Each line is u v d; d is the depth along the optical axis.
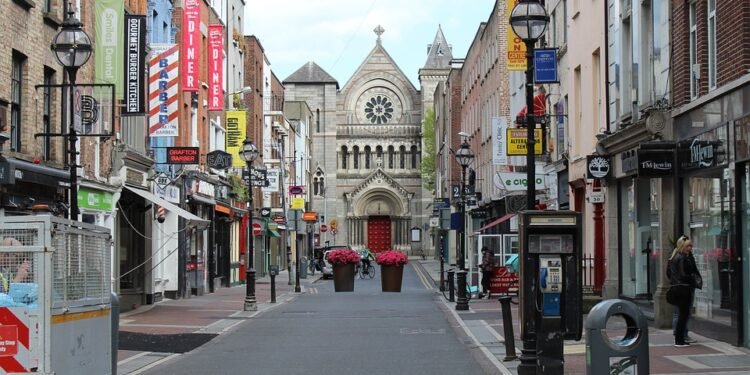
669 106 19.86
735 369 14.02
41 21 21.58
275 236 65.62
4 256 10.17
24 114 20.62
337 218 105.56
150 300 32.22
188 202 37.62
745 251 16.25
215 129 45.84
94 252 11.90
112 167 27.23
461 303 28.17
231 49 50.34
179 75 36.81
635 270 23.61
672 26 19.84
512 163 39.59
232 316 26.75
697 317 18.86
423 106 104.50
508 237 35.75
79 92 23.91
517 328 21.73
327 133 105.94
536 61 23.64
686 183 19.28
